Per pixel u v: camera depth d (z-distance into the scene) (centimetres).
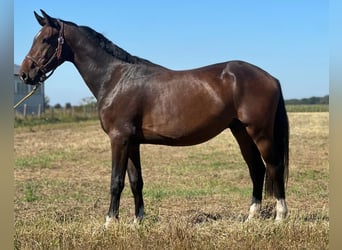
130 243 398
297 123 2848
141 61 525
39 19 530
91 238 408
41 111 3766
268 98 508
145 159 1327
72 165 1193
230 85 504
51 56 523
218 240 407
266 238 412
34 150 1515
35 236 417
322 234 408
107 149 1598
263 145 512
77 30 525
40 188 828
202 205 663
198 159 1323
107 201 713
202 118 501
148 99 501
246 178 972
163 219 533
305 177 958
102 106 509
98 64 520
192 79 507
